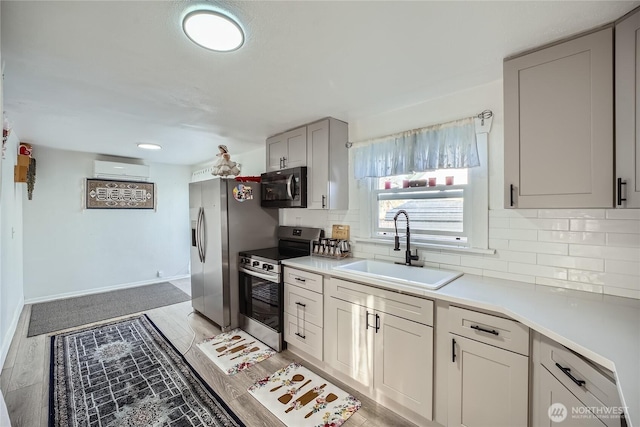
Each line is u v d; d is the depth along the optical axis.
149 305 3.88
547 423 1.22
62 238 4.14
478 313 1.46
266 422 1.77
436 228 2.25
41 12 1.20
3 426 1.02
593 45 1.31
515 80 1.54
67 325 3.22
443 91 2.05
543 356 1.25
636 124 1.17
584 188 1.33
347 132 2.79
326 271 2.23
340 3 1.16
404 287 1.74
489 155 1.93
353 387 2.12
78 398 1.99
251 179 3.42
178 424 1.76
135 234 4.82
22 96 2.11
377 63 1.66
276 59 1.61
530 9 1.20
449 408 1.58
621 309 1.33
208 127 2.95
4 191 2.68
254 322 2.94
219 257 3.11
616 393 0.91
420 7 1.19
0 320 2.25
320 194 2.69
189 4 1.17
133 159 4.77
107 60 1.61
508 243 1.86
